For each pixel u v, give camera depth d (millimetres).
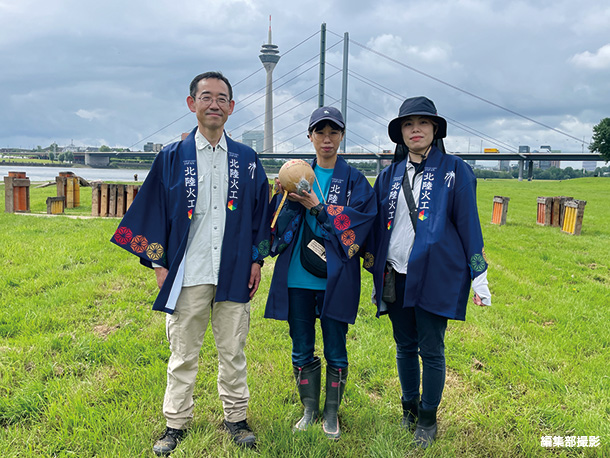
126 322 4703
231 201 2738
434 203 2783
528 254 9461
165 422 2977
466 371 3885
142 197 2693
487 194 33094
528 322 5207
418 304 2746
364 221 2883
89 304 5180
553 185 52562
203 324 2787
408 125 2883
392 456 2662
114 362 3756
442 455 2725
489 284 6805
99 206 12305
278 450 2742
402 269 2850
